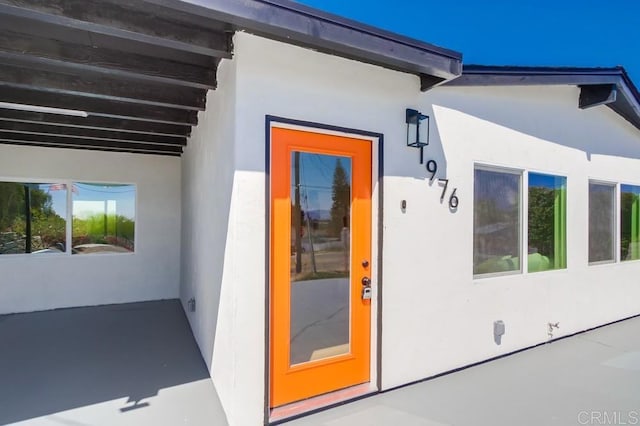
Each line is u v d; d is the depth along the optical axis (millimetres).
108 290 5598
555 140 4098
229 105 2387
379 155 2807
